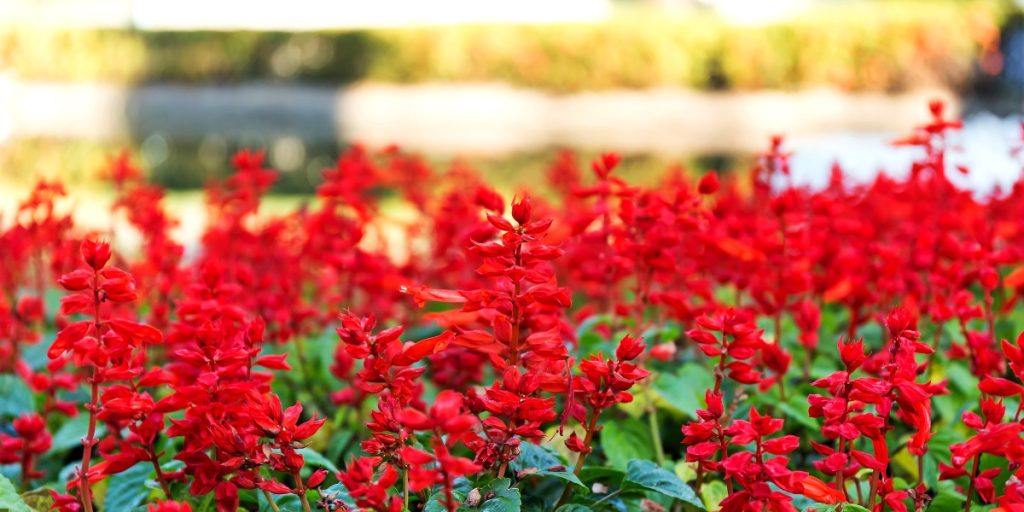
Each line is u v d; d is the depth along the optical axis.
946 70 29.17
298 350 3.61
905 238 4.00
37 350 3.97
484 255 2.14
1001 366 3.01
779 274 3.29
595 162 3.15
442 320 2.28
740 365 2.38
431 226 4.81
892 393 2.26
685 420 3.34
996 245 4.11
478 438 2.22
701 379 3.29
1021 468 2.17
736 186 4.94
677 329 3.47
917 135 4.04
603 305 4.44
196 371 2.41
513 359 2.21
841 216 4.05
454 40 30.67
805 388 3.32
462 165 6.30
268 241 4.31
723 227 3.60
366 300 4.12
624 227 3.22
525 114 27.69
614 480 2.68
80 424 3.32
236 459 2.16
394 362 2.16
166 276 3.85
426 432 2.58
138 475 2.81
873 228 3.87
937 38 29.00
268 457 2.19
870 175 5.58
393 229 7.69
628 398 2.24
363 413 3.29
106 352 2.16
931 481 2.95
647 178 16.36
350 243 3.74
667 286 3.93
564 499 2.48
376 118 27.39
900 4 30.92
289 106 29.28
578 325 3.78
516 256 2.13
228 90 31.55
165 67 31.72
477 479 2.25
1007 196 4.18
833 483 2.47
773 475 2.03
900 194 4.11
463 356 2.97
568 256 3.88
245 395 2.20
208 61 31.66
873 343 3.79
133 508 2.71
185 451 2.27
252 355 2.35
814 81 29.58
